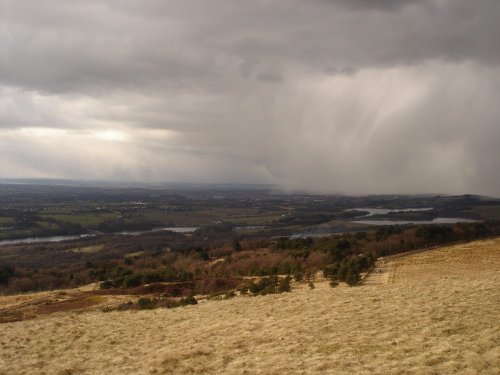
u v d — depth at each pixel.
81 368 21.61
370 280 54.75
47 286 89.25
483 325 21.62
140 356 22.88
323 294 36.50
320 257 79.19
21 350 25.84
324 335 22.88
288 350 20.83
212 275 78.50
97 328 30.88
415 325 22.97
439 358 17.19
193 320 31.11
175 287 63.41
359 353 19.27
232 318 30.19
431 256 74.12
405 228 111.62
